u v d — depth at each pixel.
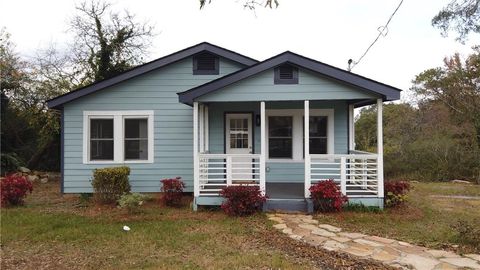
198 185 8.10
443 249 5.29
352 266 4.57
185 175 9.89
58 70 17.75
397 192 8.08
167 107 9.91
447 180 16.14
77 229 6.39
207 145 9.77
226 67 9.96
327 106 9.82
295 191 8.70
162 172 9.88
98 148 9.85
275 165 9.95
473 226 6.33
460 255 4.99
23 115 16.91
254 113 9.94
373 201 7.81
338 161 9.62
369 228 6.51
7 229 6.41
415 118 21.19
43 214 7.62
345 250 5.20
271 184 9.72
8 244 5.61
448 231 6.33
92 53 17.05
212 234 6.05
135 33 17.59
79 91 9.62
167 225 6.66
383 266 4.56
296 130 9.94
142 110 9.87
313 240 5.70
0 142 15.34
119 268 4.50
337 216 7.27
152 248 5.32
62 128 9.78
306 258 4.88
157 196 9.68
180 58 9.77
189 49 9.79
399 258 4.86
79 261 4.81
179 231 6.26
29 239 5.85
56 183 13.50
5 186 8.60
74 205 8.69
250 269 4.41
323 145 9.88
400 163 17.88
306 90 7.84
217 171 9.88
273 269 4.42
